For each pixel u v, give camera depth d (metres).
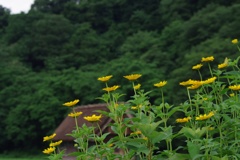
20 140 44.34
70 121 22.28
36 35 54.34
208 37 33.50
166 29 42.28
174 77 25.52
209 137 2.76
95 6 60.94
